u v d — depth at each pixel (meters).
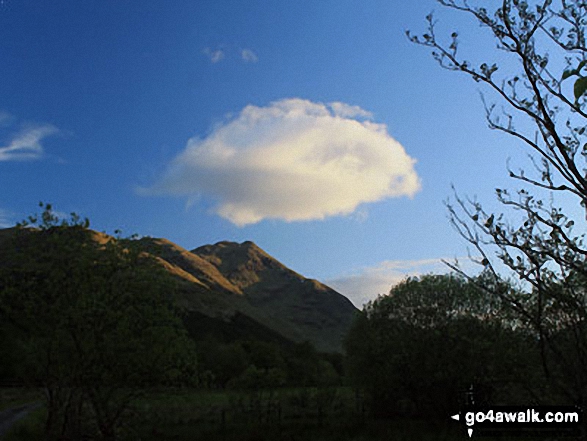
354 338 39.47
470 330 27.55
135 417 25.72
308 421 35.84
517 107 4.64
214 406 41.53
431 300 31.84
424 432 28.56
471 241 5.02
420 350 30.84
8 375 45.47
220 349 107.81
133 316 22.94
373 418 36.62
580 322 5.02
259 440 28.58
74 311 21.16
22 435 24.31
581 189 4.13
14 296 21.05
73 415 22.91
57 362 22.22
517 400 19.92
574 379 5.00
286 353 132.12
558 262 4.66
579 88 3.47
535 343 9.40
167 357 22.64
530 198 5.26
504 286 5.20
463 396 27.03
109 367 22.09
